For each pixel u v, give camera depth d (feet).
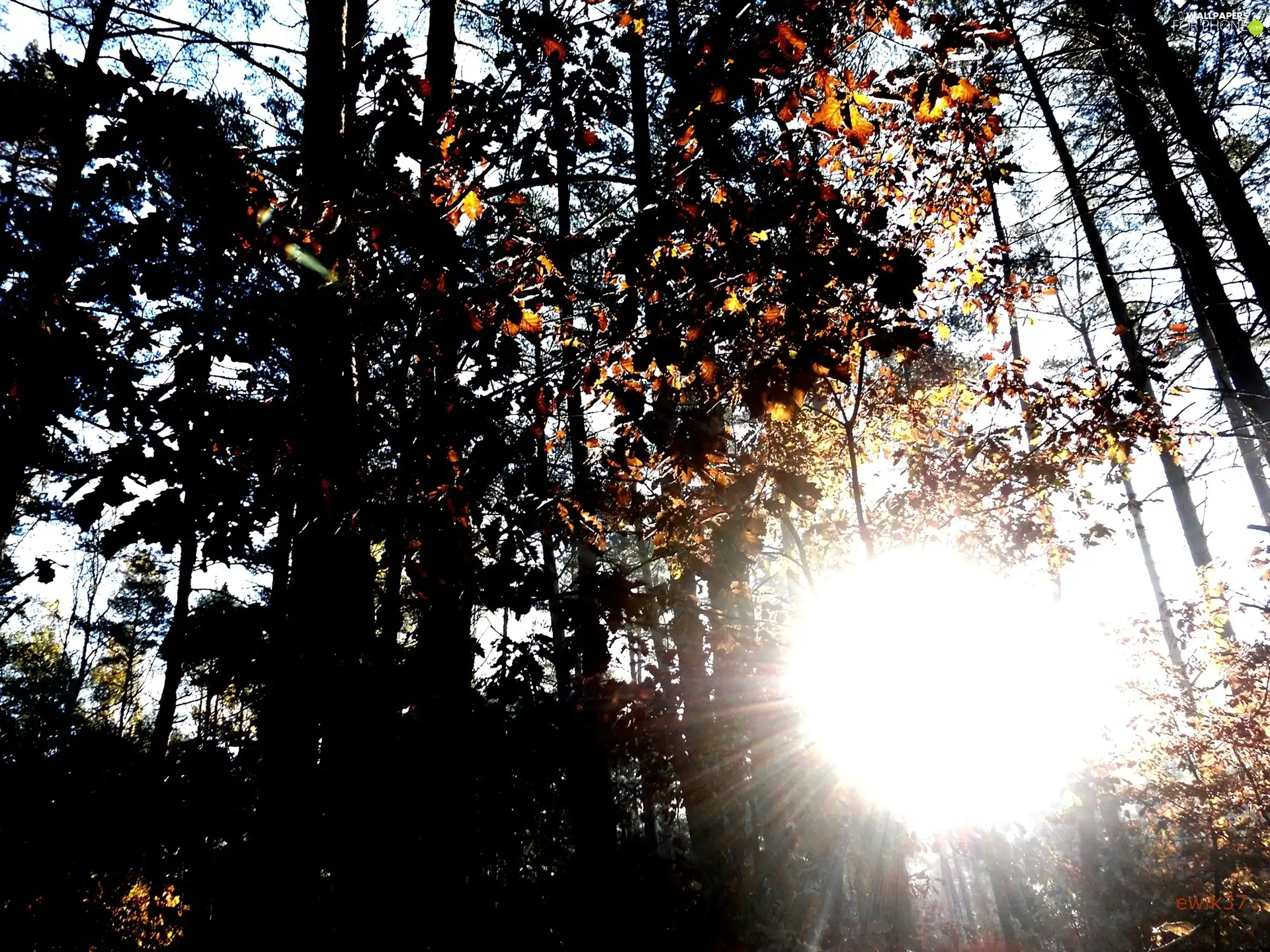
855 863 16.48
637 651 11.53
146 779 7.95
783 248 8.11
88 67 7.02
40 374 6.91
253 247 7.95
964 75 9.12
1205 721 23.99
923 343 8.50
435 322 8.29
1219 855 21.83
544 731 9.45
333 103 11.45
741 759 12.60
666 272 8.72
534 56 8.88
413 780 8.32
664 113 8.02
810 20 7.63
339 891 8.32
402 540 8.40
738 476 9.68
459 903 8.56
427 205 7.88
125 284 7.47
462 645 8.81
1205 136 28.19
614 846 10.96
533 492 9.44
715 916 11.76
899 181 15.48
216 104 10.04
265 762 8.18
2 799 7.70
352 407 8.31
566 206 17.79
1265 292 26.94
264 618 7.95
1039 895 31.35
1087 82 32.17
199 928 7.79
